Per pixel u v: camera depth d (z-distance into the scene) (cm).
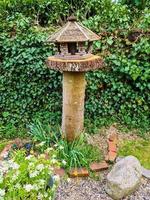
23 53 221
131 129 221
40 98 230
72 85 175
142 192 158
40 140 192
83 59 164
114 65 221
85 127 217
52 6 265
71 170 169
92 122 224
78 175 168
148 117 229
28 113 233
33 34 223
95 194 157
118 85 223
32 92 228
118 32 224
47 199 115
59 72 221
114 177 156
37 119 214
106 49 224
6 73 229
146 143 205
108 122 224
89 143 196
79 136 187
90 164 176
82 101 182
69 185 162
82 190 159
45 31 230
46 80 227
